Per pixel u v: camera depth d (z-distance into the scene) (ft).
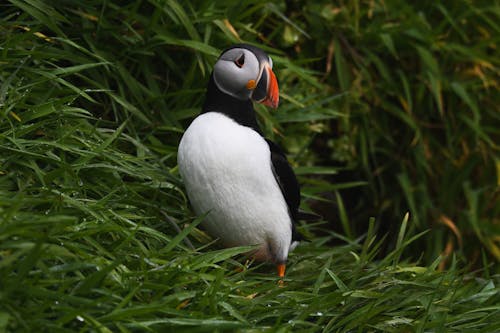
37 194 17.70
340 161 30.19
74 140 19.34
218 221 18.84
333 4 29.17
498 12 30.63
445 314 16.98
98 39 22.57
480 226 30.99
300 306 17.07
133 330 14.62
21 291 13.79
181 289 16.42
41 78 19.54
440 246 30.32
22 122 18.54
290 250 21.11
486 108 31.24
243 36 24.95
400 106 30.58
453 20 30.58
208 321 14.80
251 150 18.38
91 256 15.46
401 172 30.63
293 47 28.63
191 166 18.51
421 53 29.43
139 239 18.44
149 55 23.43
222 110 19.07
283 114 25.55
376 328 17.15
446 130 30.73
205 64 23.75
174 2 22.54
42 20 20.90
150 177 20.33
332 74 29.55
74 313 13.60
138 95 22.48
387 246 31.27
